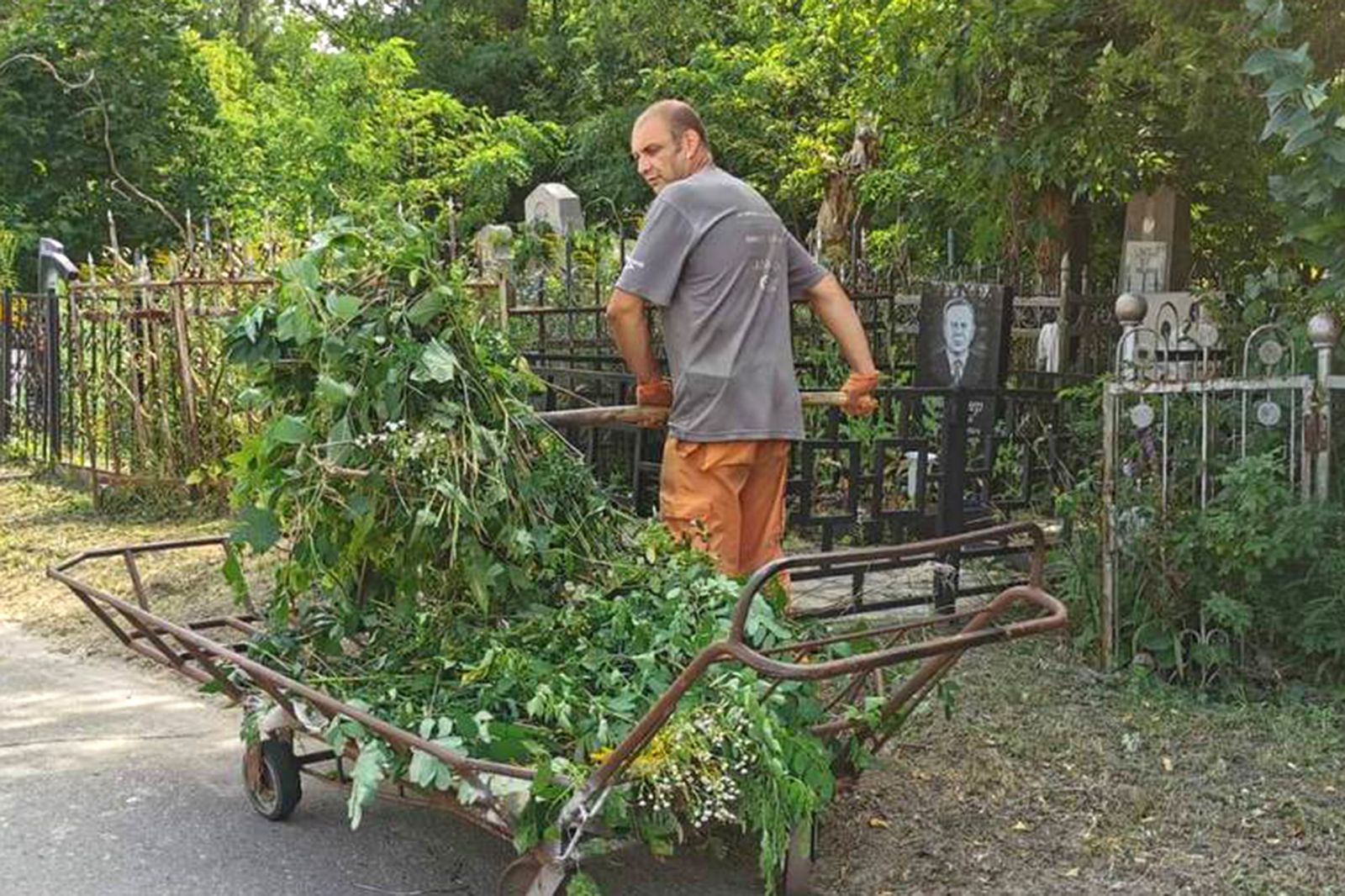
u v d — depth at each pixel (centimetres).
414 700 380
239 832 446
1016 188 961
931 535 634
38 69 1797
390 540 410
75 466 1041
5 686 609
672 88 2189
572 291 1016
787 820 346
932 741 498
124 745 532
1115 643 571
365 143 2069
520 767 341
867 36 1024
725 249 470
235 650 454
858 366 508
